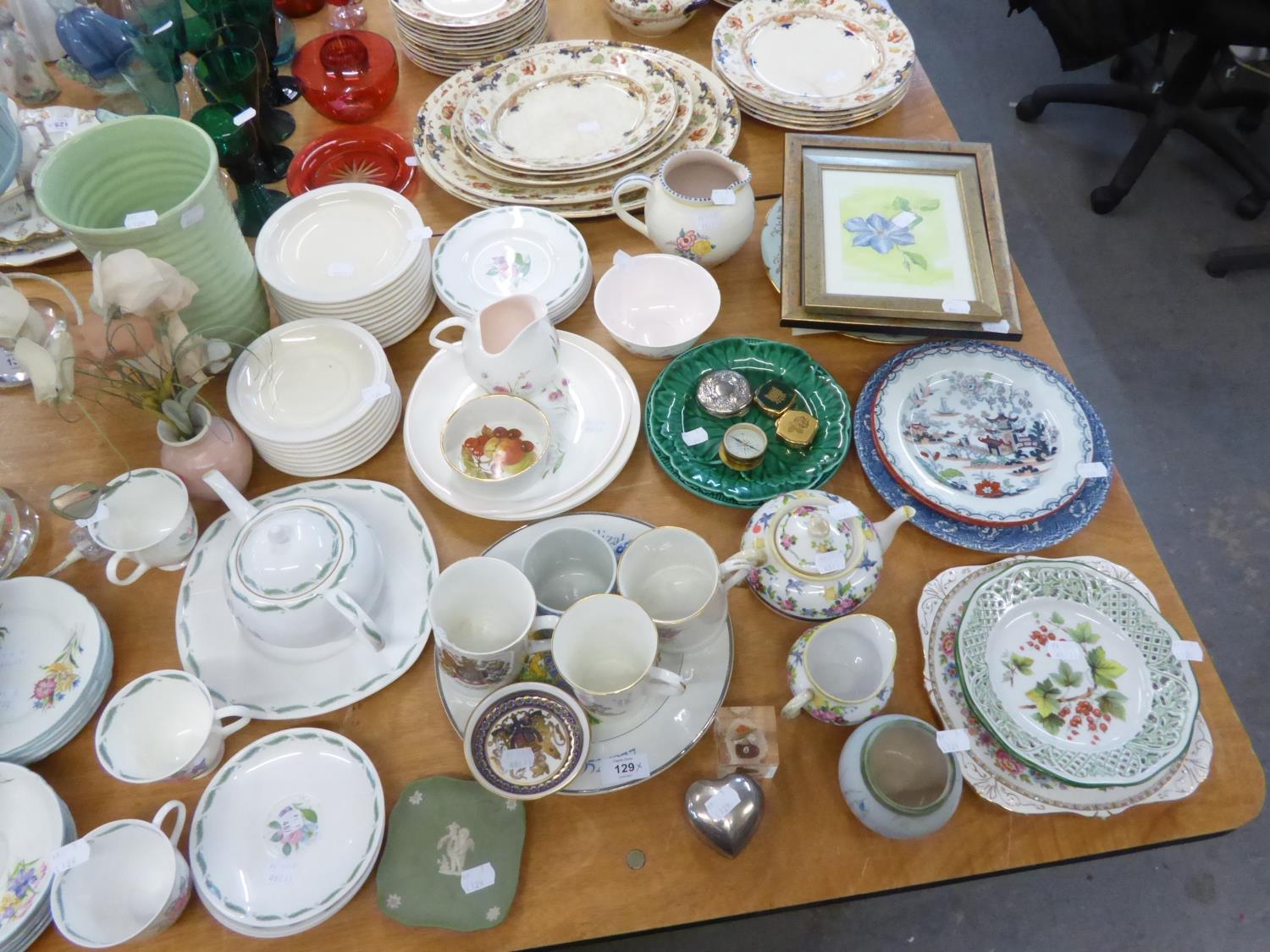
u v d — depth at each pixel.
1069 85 2.47
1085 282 2.25
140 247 0.92
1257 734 1.67
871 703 0.85
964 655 0.90
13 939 0.77
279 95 1.43
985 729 0.87
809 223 1.15
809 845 0.84
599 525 1.00
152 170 1.02
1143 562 1.01
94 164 0.98
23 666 0.91
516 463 1.01
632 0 1.45
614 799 0.86
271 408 1.06
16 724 0.87
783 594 0.91
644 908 0.81
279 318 1.21
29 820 0.83
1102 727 0.88
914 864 0.83
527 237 1.24
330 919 0.81
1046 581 0.95
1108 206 2.33
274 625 0.86
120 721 0.86
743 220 1.15
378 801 0.84
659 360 1.17
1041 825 0.85
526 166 1.24
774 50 1.43
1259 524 1.90
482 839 0.83
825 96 1.37
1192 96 2.18
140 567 0.97
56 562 1.01
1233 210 2.35
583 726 0.83
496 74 1.37
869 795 0.80
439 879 0.81
